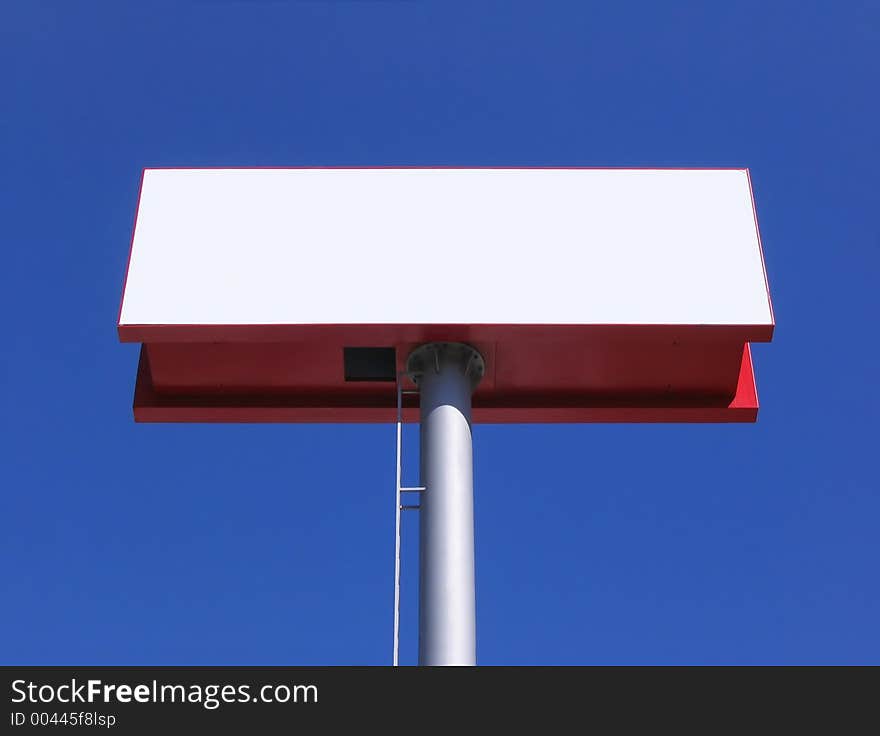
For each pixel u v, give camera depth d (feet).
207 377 53.16
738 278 50.08
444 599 46.55
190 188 51.98
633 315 49.34
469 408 50.60
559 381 53.16
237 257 50.57
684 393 53.78
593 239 50.72
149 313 49.52
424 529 48.08
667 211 51.37
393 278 50.06
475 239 50.75
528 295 49.70
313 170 52.29
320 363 52.54
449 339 50.01
